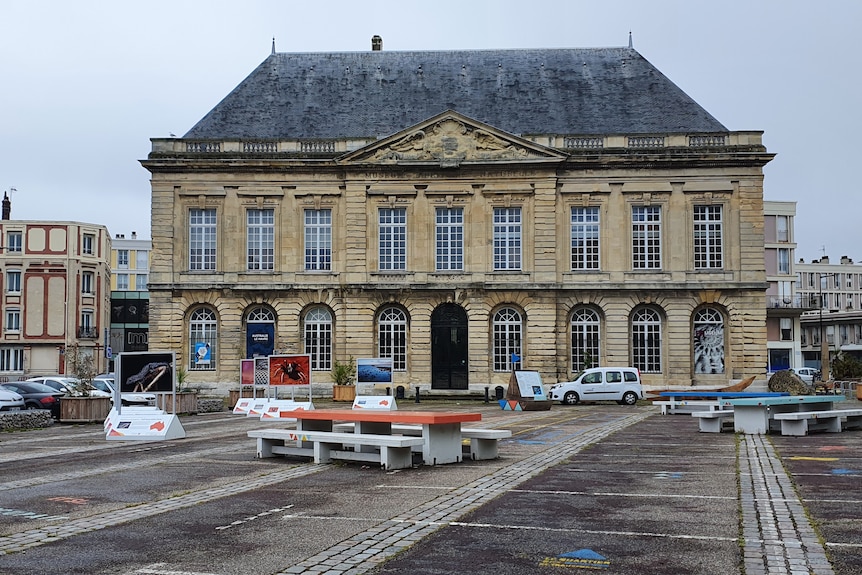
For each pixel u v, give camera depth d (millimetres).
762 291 50750
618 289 51062
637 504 12578
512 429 26578
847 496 13016
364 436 17188
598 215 51719
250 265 52562
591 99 54562
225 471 16891
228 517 11992
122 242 112125
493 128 51219
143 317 93812
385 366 44875
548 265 51062
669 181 51188
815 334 107562
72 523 11648
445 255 51969
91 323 82125
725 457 18203
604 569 9039
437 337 52094
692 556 9492
